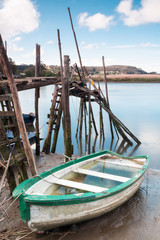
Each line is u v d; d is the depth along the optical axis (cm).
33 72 5306
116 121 1217
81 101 1215
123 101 2923
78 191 495
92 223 478
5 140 520
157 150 1072
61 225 430
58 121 948
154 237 437
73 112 2127
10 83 512
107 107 1239
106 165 675
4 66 508
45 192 483
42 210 395
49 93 4228
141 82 9438
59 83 914
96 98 1163
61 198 392
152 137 1303
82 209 426
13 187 559
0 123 505
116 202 490
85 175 595
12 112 534
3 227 454
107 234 443
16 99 519
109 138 1298
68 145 820
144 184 680
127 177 591
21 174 561
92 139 1274
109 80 9300
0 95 513
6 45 834
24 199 382
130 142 1181
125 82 9431
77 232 447
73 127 1542
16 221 475
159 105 2567
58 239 425
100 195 434
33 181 472
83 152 1043
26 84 652
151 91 4625
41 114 1964
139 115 1948
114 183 553
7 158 526
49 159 886
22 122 525
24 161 578
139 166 654
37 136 911
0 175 680
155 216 508
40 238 426
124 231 453
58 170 569
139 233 448
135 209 536
